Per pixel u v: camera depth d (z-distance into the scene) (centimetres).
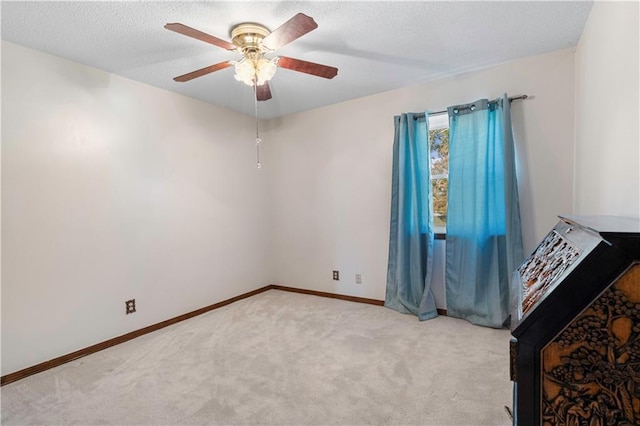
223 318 312
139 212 281
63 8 176
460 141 281
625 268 66
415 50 240
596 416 68
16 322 211
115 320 262
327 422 160
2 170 206
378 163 337
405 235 309
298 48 234
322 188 377
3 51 207
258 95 246
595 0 180
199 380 200
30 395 189
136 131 279
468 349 232
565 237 102
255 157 400
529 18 199
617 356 67
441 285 305
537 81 257
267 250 415
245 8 181
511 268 259
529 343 72
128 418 166
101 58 237
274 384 194
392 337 256
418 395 179
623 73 134
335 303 352
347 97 343
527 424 73
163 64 249
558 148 252
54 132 230
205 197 338
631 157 125
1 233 206
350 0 177
